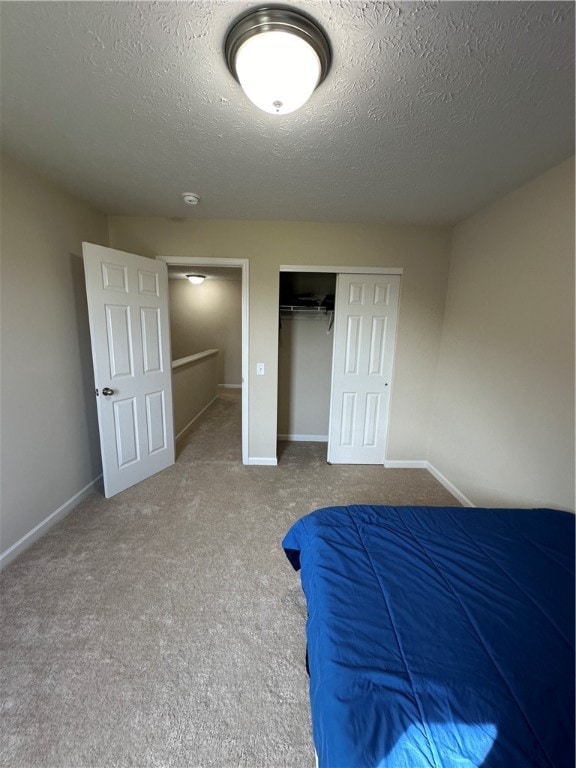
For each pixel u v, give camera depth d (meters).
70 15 1.00
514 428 2.14
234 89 1.30
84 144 1.73
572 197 1.74
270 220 2.94
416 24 1.00
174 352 7.24
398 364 3.21
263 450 3.35
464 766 0.65
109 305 2.50
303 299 3.79
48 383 2.21
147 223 2.90
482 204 2.43
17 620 1.54
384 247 3.01
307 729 1.16
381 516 1.51
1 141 1.71
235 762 1.07
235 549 2.08
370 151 1.74
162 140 1.68
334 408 3.36
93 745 1.10
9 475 1.91
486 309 2.46
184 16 0.99
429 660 0.85
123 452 2.74
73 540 2.12
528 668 0.84
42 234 2.13
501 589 1.09
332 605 1.02
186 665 1.36
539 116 1.43
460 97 1.31
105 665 1.35
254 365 3.20
